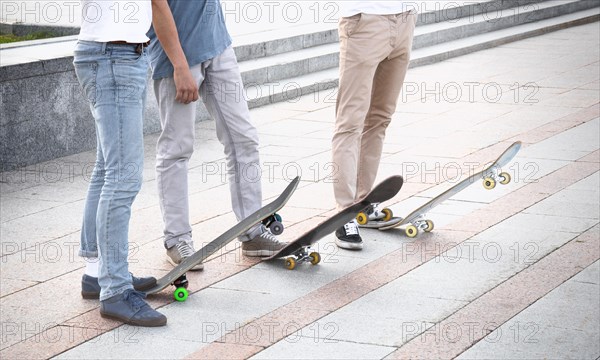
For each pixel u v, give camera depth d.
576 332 5.17
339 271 6.18
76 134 9.45
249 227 5.61
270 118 11.27
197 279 6.04
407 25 6.61
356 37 6.43
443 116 11.28
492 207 7.55
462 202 7.71
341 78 6.55
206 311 5.52
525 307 5.54
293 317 5.42
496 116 11.21
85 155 9.42
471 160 9.12
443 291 5.81
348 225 6.61
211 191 8.13
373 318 5.39
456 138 10.10
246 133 6.28
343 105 6.59
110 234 5.34
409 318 5.39
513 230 6.98
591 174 8.46
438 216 7.35
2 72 8.55
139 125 5.33
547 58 15.72
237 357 4.90
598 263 6.27
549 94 12.55
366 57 6.42
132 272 6.11
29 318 5.43
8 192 8.06
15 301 5.68
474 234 6.90
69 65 9.23
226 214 7.45
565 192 7.92
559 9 20.61
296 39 14.16
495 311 5.48
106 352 4.97
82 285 5.72
